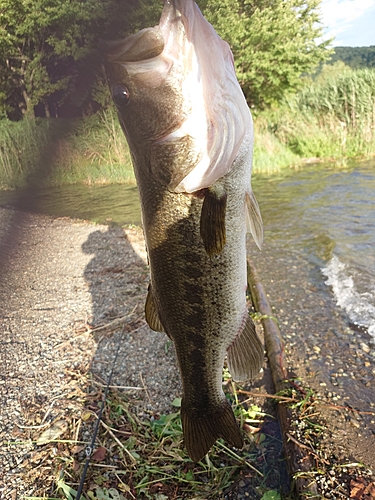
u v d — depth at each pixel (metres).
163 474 0.50
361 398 0.60
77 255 1.32
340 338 0.76
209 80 0.35
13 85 4.01
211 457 0.52
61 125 2.68
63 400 0.63
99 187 2.66
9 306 0.98
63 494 0.48
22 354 0.76
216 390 0.44
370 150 2.76
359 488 0.46
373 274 1.00
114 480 0.49
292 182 2.18
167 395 0.63
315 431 0.54
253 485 0.48
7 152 2.60
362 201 1.64
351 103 2.83
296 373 0.67
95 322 0.86
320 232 1.34
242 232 0.40
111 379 0.67
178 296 0.40
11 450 0.54
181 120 0.35
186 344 0.42
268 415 0.58
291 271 1.08
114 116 2.90
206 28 0.35
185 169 0.36
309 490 0.45
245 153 0.38
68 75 3.38
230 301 0.42
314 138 2.90
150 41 0.33
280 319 0.84
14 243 1.48
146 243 0.40
